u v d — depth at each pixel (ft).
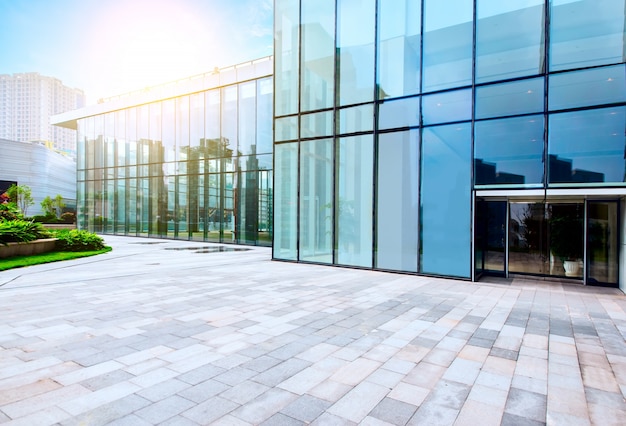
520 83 37.14
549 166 35.60
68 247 62.13
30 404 12.50
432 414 12.30
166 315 24.02
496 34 38.40
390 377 15.12
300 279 38.45
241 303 27.58
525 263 41.98
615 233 36.78
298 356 17.22
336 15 48.60
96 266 47.57
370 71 45.83
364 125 46.32
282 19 54.34
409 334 20.75
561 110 35.24
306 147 51.57
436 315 24.91
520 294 32.32
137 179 105.81
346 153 47.78
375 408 12.62
